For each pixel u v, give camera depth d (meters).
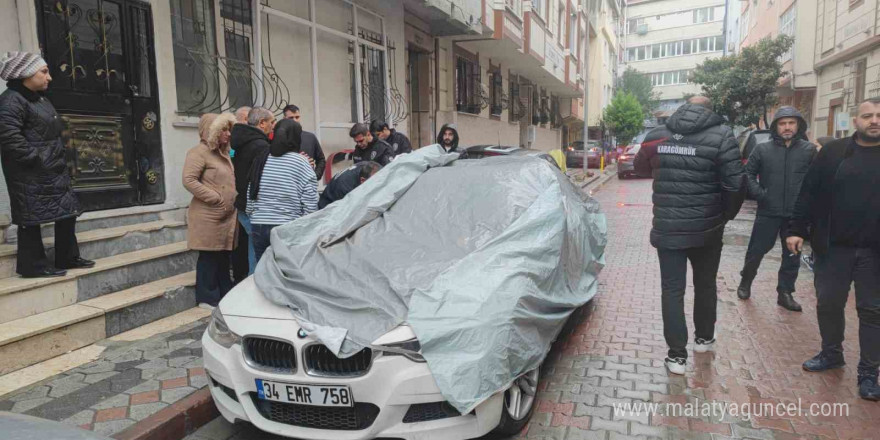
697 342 4.39
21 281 4.27
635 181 21.66
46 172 4.23
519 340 3.11
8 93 4.07
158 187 5.90
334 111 8.87
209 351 3.21
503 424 3.13
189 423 3.40
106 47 5.36
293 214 4.69
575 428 3.33
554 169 4.98
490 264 3.35
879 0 13.91
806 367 4.03
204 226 5.00
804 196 3.91
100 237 5.05
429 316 2.94
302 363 2.90
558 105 29.80
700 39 60.97
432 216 4.11
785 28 23.53
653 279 6.70
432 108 13.15
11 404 3.38
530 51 16.66
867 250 3.60
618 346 4.59
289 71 7.84
